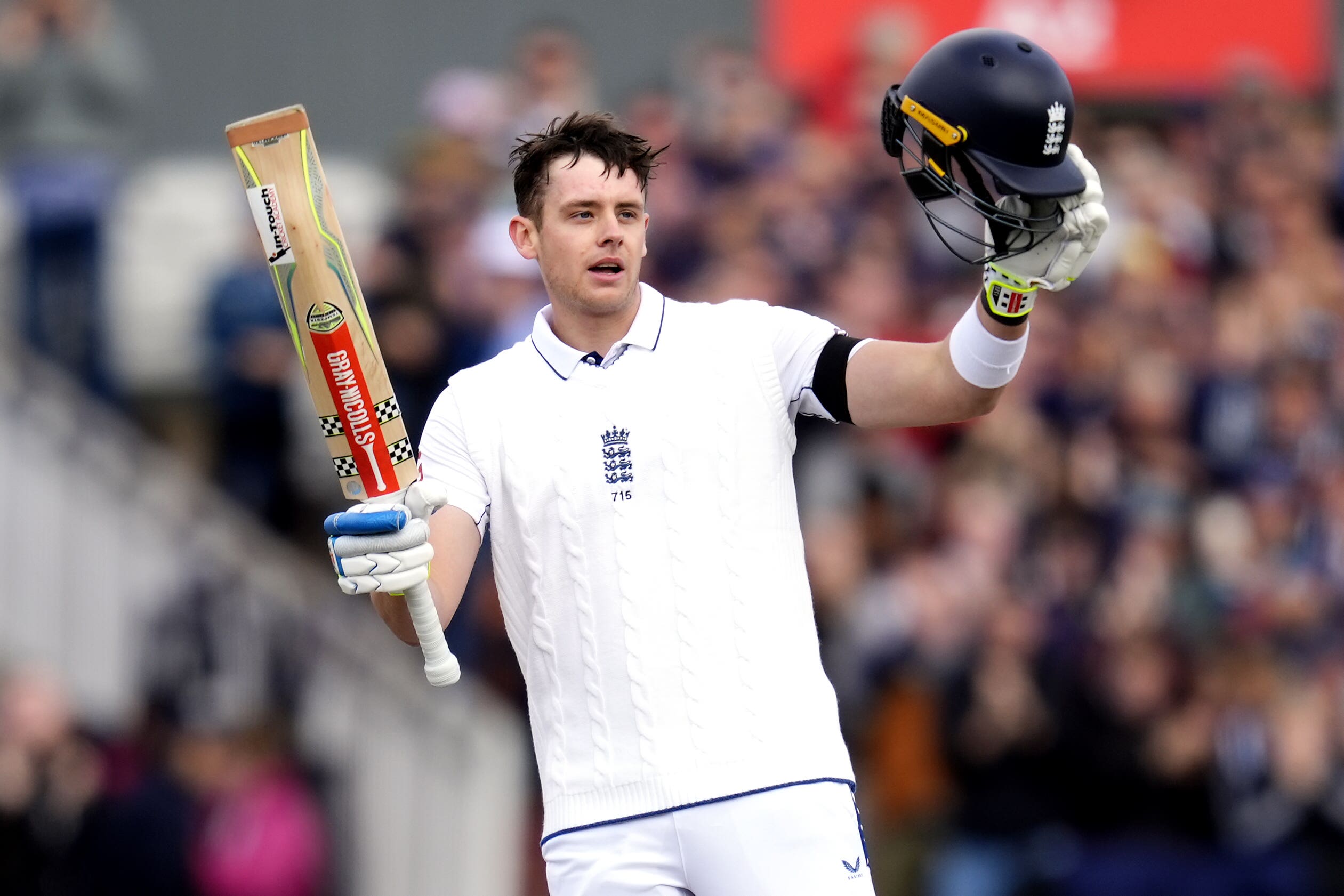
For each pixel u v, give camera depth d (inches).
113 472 1274.6
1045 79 514.6
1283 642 1275.8
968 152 516.1
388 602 530.9
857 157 1509.6
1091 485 1337.4
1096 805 1196.5
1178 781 1195.3
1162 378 1417.3
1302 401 1454.2
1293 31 1772.9
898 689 1216.2
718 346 546.6
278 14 1744.6
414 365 1242.6
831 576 1234.6
